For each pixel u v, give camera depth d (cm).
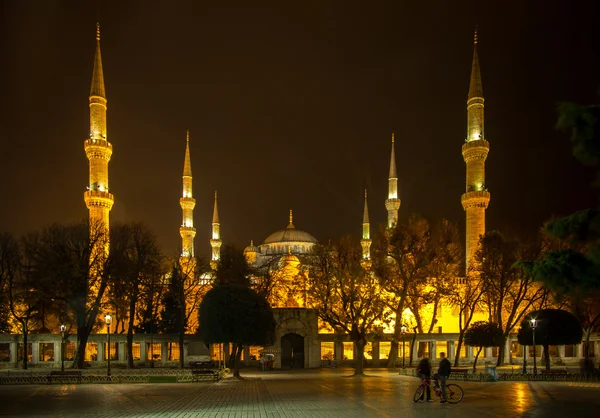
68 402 2542
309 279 5659
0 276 5616
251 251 10219
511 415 2002
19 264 5734
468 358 6112
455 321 7438
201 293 6500
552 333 4031
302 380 3909
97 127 7131
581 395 2714
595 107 1092
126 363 5731
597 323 6462
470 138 7412
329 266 5297
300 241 10931
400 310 5562
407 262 5756
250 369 5619
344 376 4406
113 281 5484
